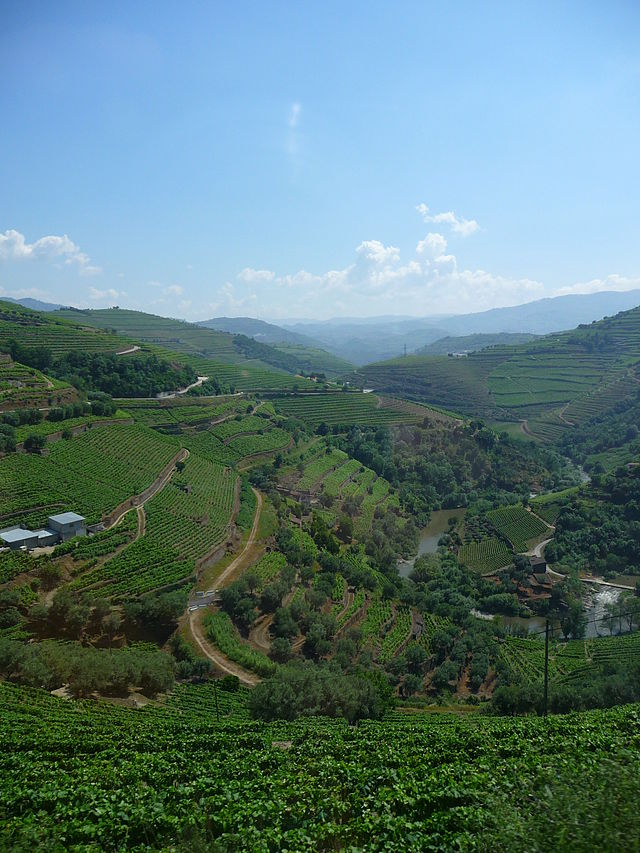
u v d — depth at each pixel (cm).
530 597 11625
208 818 2492
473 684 8038
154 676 5956
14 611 6731
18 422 11300
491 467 18775
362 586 10612
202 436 15712
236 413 18138
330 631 8481
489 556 13612
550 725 4109
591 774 1928
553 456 19675
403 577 12475
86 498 9894
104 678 5506
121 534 9250
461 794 2447
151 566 8700
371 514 14962
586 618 10550
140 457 12319
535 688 6066
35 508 9156
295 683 5581
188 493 11738
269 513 12438
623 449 19150
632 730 3888
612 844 1491
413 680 7619
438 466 18500
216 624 7888
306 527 12456
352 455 18762
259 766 3462
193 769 3309
